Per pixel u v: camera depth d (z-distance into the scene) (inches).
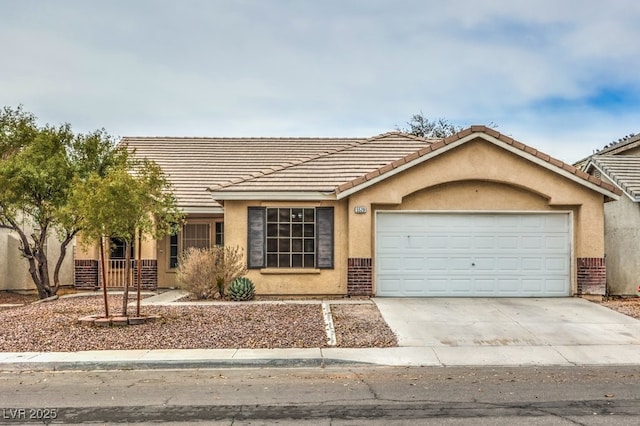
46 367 395.5
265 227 695.7
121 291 805.2
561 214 689.0
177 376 375.2
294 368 398.9
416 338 475.8
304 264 696.4
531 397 318.7
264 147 999.6
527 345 458.6
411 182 675.4
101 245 525.0
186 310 588.4
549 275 685.3
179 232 842.8
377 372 385.1
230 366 399.9
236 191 688.4
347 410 294.4
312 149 994.7
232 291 663.1
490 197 685.9
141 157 936.9
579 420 274.4
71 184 628.4
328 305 615.2
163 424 273.0
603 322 537.3
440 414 285.9
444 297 680.4
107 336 471.5
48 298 716.0
